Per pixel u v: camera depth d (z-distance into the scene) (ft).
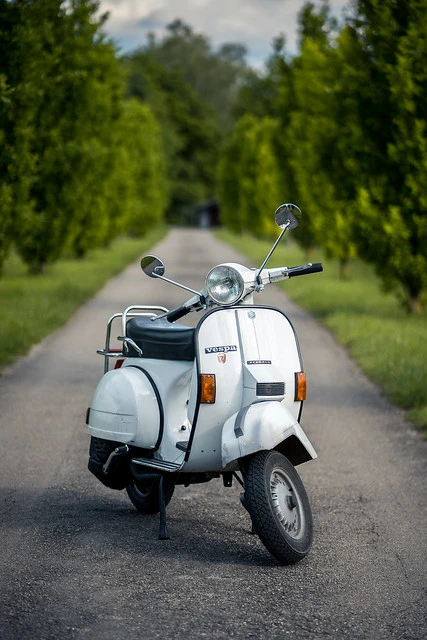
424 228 95.91
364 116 98.07
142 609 24.26
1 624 23.07
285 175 181.27
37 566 27.58
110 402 31.83
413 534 31.50
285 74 183.52
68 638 22.27
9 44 84.43
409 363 65.05
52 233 143.13
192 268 175.83
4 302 101.30
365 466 41.16
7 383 59.88
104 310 101.96
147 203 333.42
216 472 30.40
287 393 29.40
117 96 197.57
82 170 143.54
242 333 28.99
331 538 30.94
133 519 32.83
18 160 90.22
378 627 23.40
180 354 30.55
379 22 96.02
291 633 22.88
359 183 99.50
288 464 28.63
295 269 29.35
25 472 38.96
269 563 28.25
